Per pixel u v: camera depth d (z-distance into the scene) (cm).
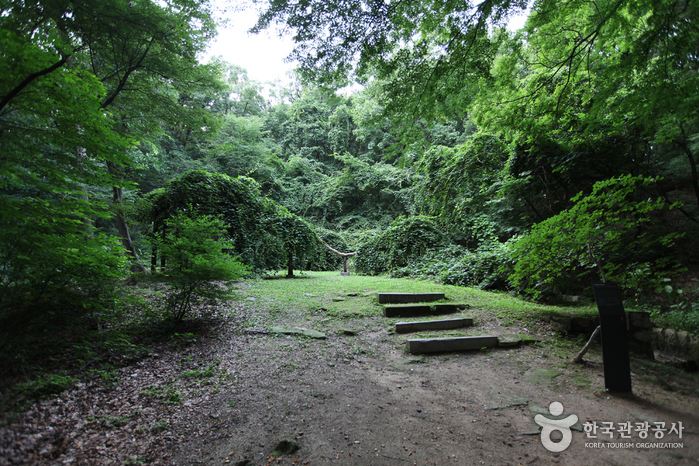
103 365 340
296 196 2453
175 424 258
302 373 371
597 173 803
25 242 292
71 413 249
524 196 933
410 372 393
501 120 680
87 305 355
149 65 800
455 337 486
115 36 686
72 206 342
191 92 945
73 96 296
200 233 485
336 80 456
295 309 604
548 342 499
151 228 892
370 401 316
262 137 2725
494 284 808
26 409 235
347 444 246
